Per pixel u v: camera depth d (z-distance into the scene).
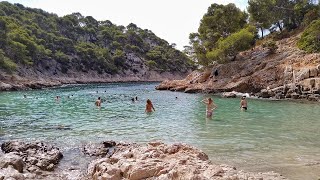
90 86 90.62
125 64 152.88
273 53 58.09
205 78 64.38
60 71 117.06
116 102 39.41
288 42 63.66
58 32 143.00
